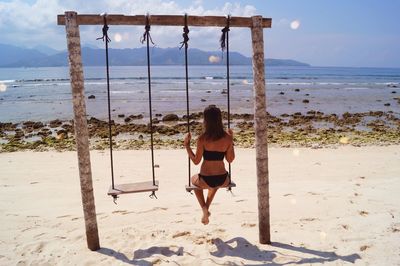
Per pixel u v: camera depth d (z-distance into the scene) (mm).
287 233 5891
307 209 7086
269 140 17078
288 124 23359
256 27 5164
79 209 7586
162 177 10617
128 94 46188
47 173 11125
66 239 5855
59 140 17938
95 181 10203
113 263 4977
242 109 32062
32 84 68188
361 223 6113
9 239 5887
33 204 7969
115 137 19188
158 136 19422
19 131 21344
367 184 8945
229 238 5754
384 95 45625
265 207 5441
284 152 14234
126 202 8070
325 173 10773
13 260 5109
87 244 5480
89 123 24109
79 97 4992
